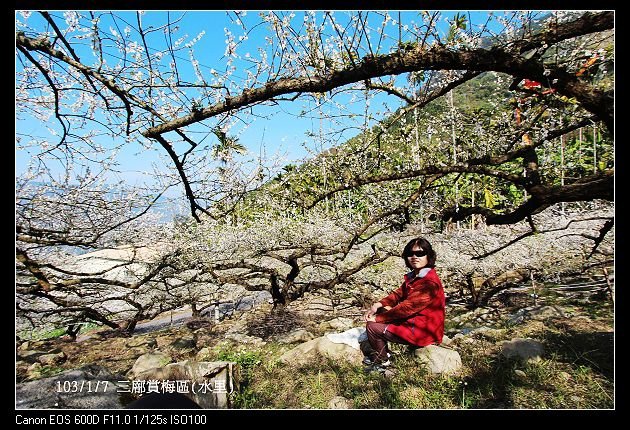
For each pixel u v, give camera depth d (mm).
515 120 5000
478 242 7012
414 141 5801
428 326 3826
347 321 6141
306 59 3057
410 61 2455
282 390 3580
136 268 7703
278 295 7609
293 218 7781
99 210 5824
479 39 3002
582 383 3234
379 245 7988
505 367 3609
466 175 5078
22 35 2793
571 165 5605
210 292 8016
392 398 3240
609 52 3137
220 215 4844
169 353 5270
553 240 6789
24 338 7219
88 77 3115
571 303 5855
